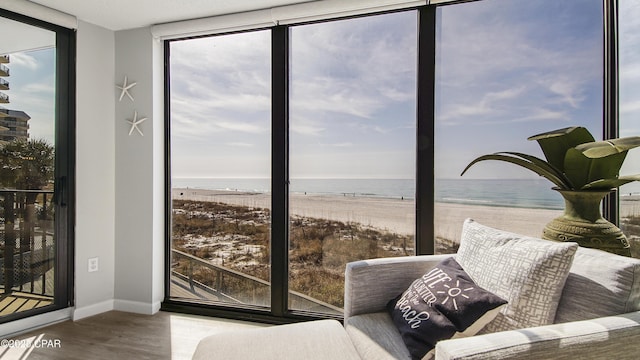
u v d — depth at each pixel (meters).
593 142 1.26
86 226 2.39
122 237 2.51
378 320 1.39
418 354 1.10
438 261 1.58
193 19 2.32
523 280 1.12
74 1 2.11
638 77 1.72
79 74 2.35
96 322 2.28
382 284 1.52
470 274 1.33
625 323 0.92
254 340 1.26
